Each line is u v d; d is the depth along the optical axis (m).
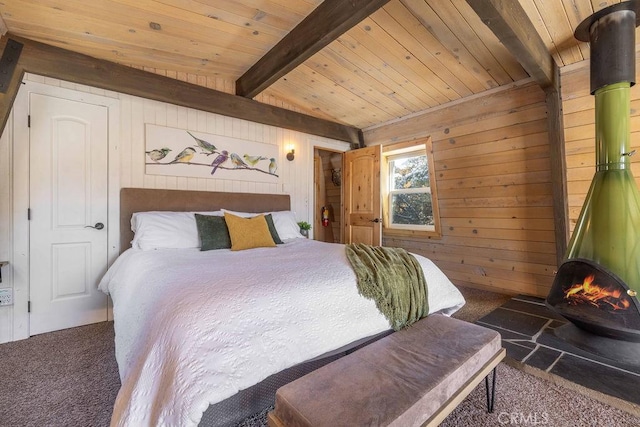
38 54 2.24
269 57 2.70
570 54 2.39
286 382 1.41
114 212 2.65
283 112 3.70
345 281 1.54
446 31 2.28
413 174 4.17
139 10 2.00
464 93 3.23
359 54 2.66
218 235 2.58
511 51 2.03
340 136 4.34
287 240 3.12
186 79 3.06
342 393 0.96
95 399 1.50
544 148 2.81
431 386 1.01
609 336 1.84
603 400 1.48
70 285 2.45
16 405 1.45
